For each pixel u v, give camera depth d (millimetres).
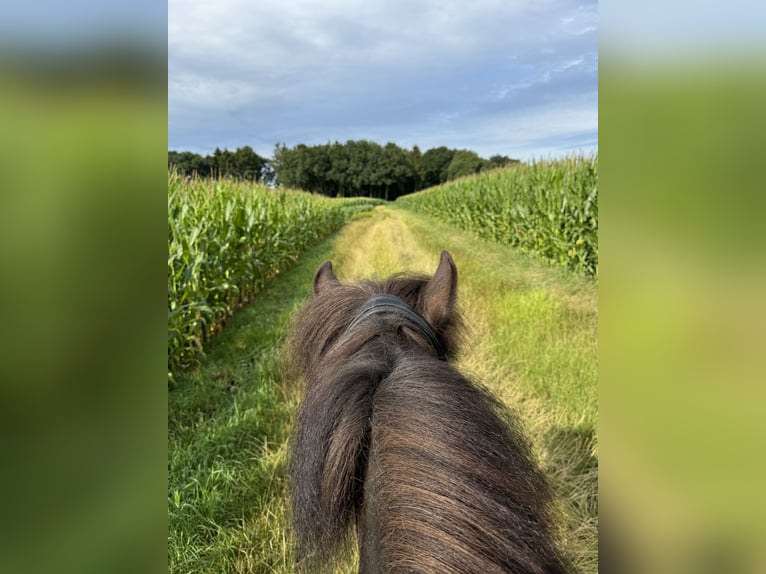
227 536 2314
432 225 19141
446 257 1578
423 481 722
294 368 1569
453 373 922
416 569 654
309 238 14188
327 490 872
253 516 2457
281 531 2299
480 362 4254
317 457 903
